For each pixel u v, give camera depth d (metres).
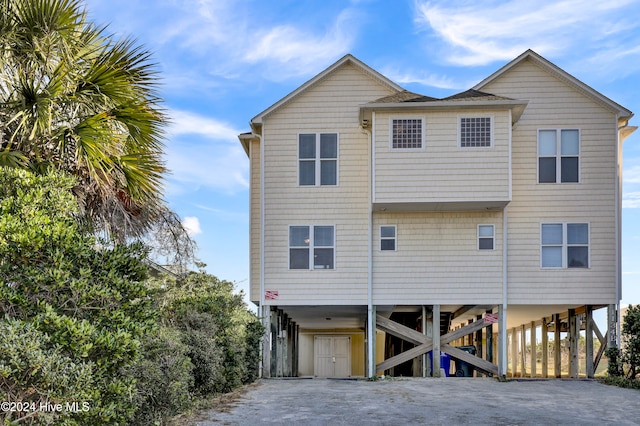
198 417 8.24
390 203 13.41
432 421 8.04
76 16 7.68
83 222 8.02
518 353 24.94
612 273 13.96
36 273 4.85
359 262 14.26
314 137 14.62
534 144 14.33
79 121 7.86
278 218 14.46
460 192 13.22
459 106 13.26
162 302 9.83
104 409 4.77
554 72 14.37
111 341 4.75
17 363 4.11
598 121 14.28
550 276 14.05
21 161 7.13
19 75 7.36
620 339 13.84
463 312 16.31
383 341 24.94
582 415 8.60
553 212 14.16
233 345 11.34
